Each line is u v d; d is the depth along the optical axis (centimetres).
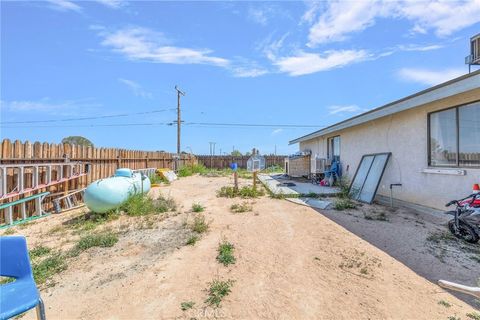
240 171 2309
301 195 882
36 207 676
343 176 1073
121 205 664
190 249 429
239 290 303
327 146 1319
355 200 820
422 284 311
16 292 191
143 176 855
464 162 545
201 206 737
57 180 736
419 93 584
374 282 316
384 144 804
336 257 388
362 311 262
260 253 408
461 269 347
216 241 463
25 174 667
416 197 671
